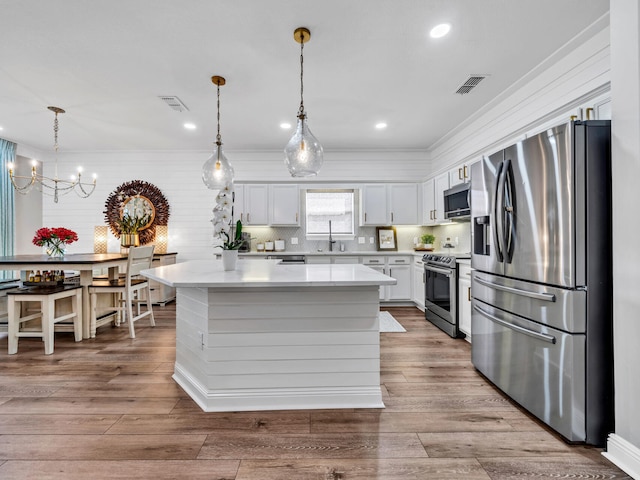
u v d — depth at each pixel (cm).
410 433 179
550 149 180
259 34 242
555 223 177
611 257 168
